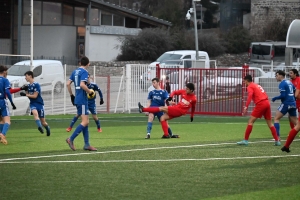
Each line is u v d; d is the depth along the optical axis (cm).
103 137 3900
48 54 12462
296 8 14738
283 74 3697
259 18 14888
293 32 8044
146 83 6538
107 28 12519
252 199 1955
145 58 12438
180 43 12975
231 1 16112
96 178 2291
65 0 12369
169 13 16838
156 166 2588
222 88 6225
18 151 3098
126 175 2361
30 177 2303
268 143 3534
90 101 4238
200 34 13300
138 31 12950
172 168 2539
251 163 2700
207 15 17688
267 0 14812
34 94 3850
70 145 3067
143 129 4553
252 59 12612
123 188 2108
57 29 12425
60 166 2569
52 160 2739
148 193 2028
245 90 6103
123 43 12438
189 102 3791
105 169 2498
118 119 5600
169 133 3884
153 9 18375
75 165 2598
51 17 12462
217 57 13388
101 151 3081
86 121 3073
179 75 6316
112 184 2178
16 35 12444
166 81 6319
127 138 3834
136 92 6575
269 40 14325
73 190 2067
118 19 13175
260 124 5106
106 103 6575
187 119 5691
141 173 2409
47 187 2114
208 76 6259
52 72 7500
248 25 15975
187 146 3341
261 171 2486
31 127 4653
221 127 4762
